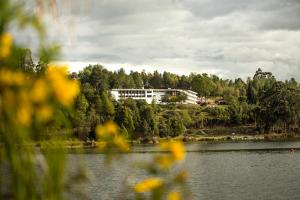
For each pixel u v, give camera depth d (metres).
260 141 150.12
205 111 184.88
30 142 2.58
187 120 170.50
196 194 42.62
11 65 2.47
